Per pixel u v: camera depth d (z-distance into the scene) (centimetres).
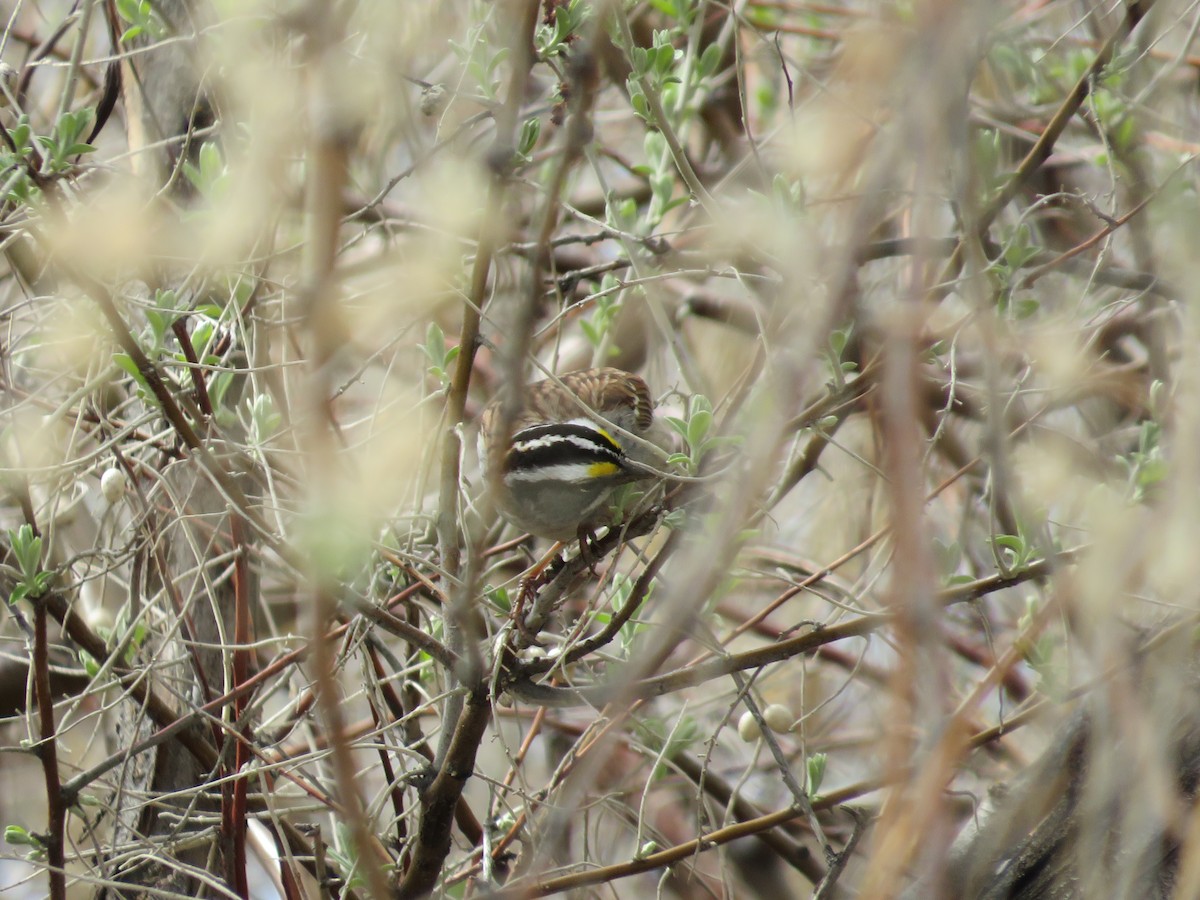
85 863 815
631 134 1480
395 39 490
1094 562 522
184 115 931
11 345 851
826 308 393
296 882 834
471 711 762
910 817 437
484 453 954
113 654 815
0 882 1131
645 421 1046
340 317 443
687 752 1175
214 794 872
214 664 975
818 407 725
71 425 983
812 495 1309
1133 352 1183
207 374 850
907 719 409
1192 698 569
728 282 1373
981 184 820
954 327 776
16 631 1104
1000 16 480
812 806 845
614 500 888
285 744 1067
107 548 910
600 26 473
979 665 1064
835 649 1170
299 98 486
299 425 766
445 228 503
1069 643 745
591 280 1337
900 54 380
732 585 855
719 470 793
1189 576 491
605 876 811
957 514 1137
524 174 927
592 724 823
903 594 382
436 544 918
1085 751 691
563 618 961
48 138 695
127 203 526
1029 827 689
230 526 891
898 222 875
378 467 407
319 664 420
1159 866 556
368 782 1140
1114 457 919
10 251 908
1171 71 886
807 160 411
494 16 843
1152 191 866
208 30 691
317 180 372
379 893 436
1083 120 1052
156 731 934
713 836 828
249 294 830
